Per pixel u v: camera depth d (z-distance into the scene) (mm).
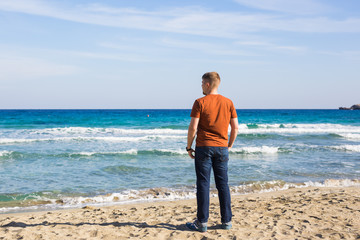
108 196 7367
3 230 3965
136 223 4312
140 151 14164
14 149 15117
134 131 26953
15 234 3732
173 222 4293
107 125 35562
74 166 10938
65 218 4848
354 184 8906
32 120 42406
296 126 33938
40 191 7676
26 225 4379
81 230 3898
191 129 3369
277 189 8281
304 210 5043
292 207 5340
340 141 20547
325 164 11867
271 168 10977
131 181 8891
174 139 20938
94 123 38250
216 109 3361
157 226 4086
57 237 3605
